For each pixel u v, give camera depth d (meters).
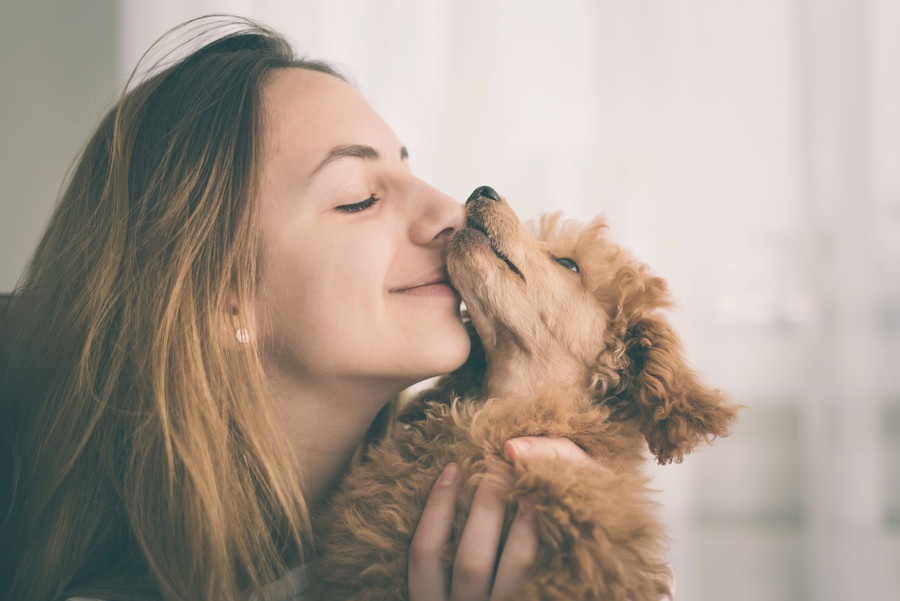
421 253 1.20
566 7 2.56
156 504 1.04
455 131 2.57
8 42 2.58
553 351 1.32
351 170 1.14
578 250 1.43
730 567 2.52
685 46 2.52
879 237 2.44
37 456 1.11
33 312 1.23
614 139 2.53
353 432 1.23
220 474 1.06
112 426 1.10
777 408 2.51
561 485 0.93
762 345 2.52
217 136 1.16
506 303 1.25
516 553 0.91
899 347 2.45
